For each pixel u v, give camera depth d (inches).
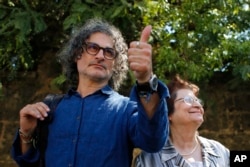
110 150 72.1
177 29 194.7
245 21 199.6
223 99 220.7
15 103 229.3
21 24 175.2
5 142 225.3
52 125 77.4
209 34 190.2
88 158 72.1
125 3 173.2
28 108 76.9
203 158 92.6
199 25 191.8
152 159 90.6
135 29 190.1
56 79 185.6
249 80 208.8
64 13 201.0
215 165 92.1
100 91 78.6
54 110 79.1
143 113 66.0
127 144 73.6
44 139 77.4
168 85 99.2
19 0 187.6
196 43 192.7
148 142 67.5
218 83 221.6
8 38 194.4
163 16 193.3
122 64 86.2
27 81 231.1
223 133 217.8
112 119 74.3
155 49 197.5
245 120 218.7
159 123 66.0
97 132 73.3
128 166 74.0
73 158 72.8
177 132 94.7
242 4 199.3
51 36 219.1
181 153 93.3
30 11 180.4
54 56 227.6
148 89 64.9
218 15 194.1
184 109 93.7
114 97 78.2
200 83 219.0
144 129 66.7
